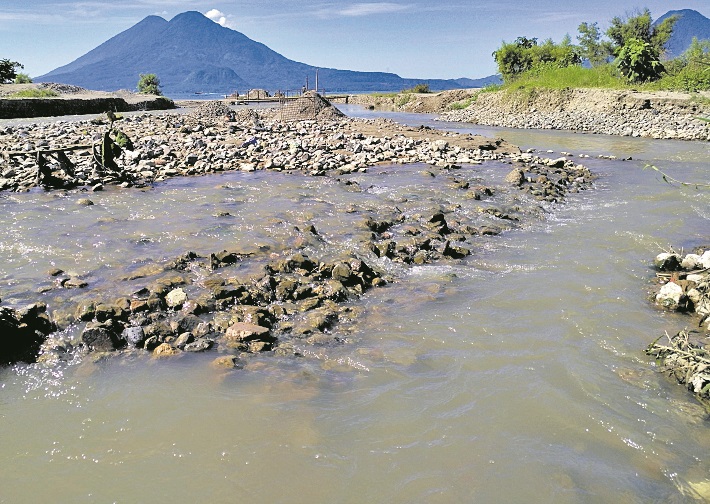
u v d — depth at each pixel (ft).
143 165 55.47
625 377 18.10
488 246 34.22
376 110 239.71
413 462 13.82
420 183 51.52
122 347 19.67
